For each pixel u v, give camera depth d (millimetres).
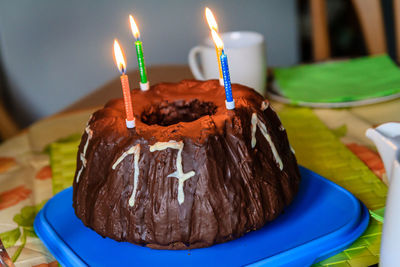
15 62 1843
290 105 959
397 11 1201
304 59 2328
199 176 607
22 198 771
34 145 916
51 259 649
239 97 667
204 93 709
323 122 892
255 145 635
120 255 631
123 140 632
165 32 1918
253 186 622
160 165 611
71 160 852
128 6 1847
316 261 607
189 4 1891
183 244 619
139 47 709
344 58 1125
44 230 682
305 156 796
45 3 1771
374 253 607
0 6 1741
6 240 686
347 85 978
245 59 917
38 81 1895
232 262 608
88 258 631
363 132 845
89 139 655
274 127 680
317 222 650
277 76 1050
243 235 632
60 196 744
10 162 869
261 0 1954
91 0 1799
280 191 642
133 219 619
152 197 612
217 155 612
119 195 626
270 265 596
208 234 610
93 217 641
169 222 610
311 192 700
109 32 1870
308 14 2381
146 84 723
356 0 1230
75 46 1865
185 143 613
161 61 1963
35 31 1806
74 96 1942
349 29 2527
